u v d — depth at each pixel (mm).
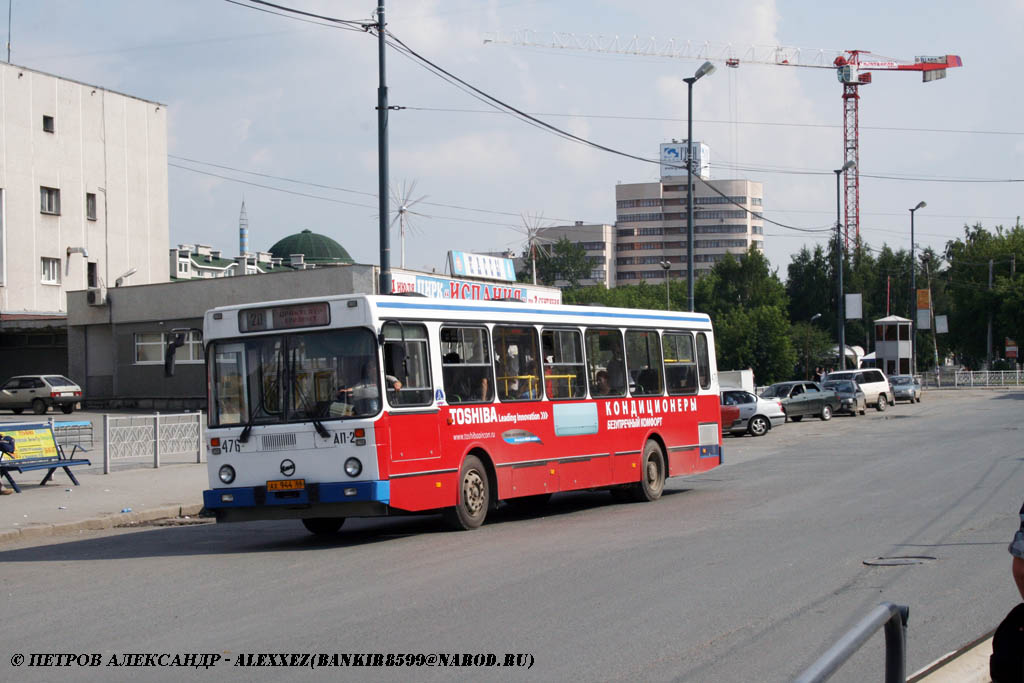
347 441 12453
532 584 9516
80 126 61875
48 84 59938
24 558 12711
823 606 8352
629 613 8188
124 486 19594
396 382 12773
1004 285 89062
